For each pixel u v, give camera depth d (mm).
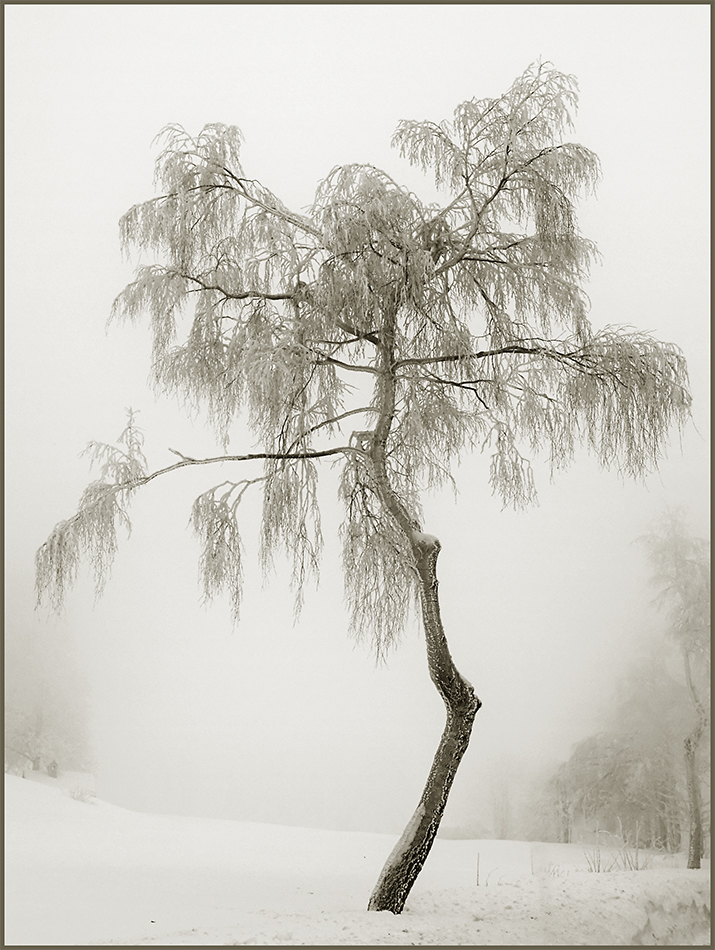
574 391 6891
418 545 6883
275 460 6609
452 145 6781
